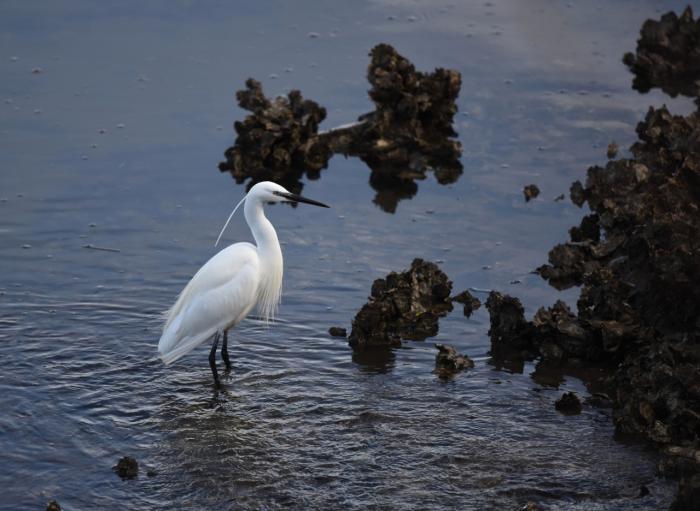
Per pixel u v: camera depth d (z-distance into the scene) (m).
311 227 15.64
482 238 15.21
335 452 10.29
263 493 9.56
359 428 10.77
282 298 13.73
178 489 9.65
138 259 14.61
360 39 21.12
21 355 12.22
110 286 13.93
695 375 10.28
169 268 14.40
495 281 14.05
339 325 13.12
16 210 15.66
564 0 23.22
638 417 10.59
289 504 9.38
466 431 10.70
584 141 17.89
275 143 17.61
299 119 17.88
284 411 11.14
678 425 10.36
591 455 10.22
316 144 17.80
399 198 16.58
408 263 14.50
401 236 15.29
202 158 17.45
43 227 15.28
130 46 20.64
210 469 9.98
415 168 17.52
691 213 12.34
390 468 9.99
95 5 22.52
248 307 12.07
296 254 14.80
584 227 14.91
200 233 15.34
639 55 19.98
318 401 11.35
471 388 11.66
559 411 11.14
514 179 16.91
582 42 21.34
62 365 12.05
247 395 11.50
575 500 9.41
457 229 15.48
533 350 12.66
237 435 10.63
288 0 23.03
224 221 15.70
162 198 16.28
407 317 13.09
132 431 10.71
